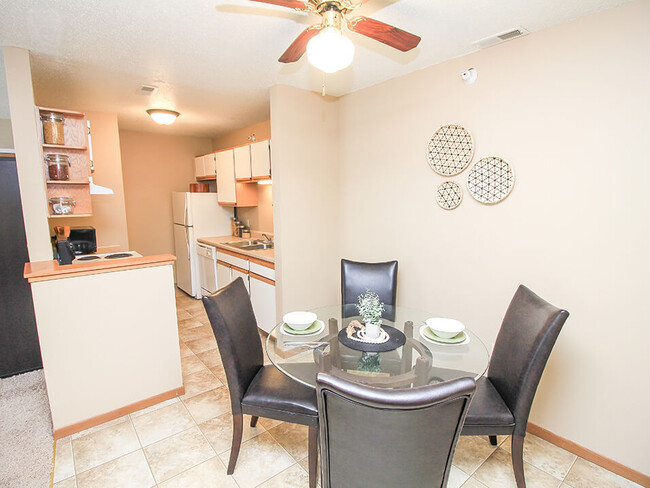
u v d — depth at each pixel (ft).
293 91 9.34
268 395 5.51
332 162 10.49
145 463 5.94
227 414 7.32
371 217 9.83
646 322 5.42
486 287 7.38
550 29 6.04
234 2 5.17
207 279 14.64
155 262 7.24
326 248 10.68
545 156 6.27
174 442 6.46
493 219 7.13
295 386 5.71
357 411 3.19
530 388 4.79
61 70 7.88
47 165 8.00
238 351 5.60
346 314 7.12
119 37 6.30
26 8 5.29
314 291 10.55
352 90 9.75
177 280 17.06
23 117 6.88
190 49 6.84
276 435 6.72
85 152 8.76
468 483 5.58
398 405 2.99
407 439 3.24
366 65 7.83
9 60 6.65
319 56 4.70
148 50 6.86
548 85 6.14
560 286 6.28
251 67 7.83
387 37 4.91
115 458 6.03
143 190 15.89
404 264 9.07
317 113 9.96
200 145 17.37
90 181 8.64
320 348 5.57
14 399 7.79
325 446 3.65
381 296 8.36
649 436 5.50
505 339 5.57
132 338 7.14
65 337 6.40
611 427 5.86
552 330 4.59
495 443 6.43
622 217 5.53
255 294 11.43
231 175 13.57
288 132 9.37
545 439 6.62
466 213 7.59
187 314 13.44
